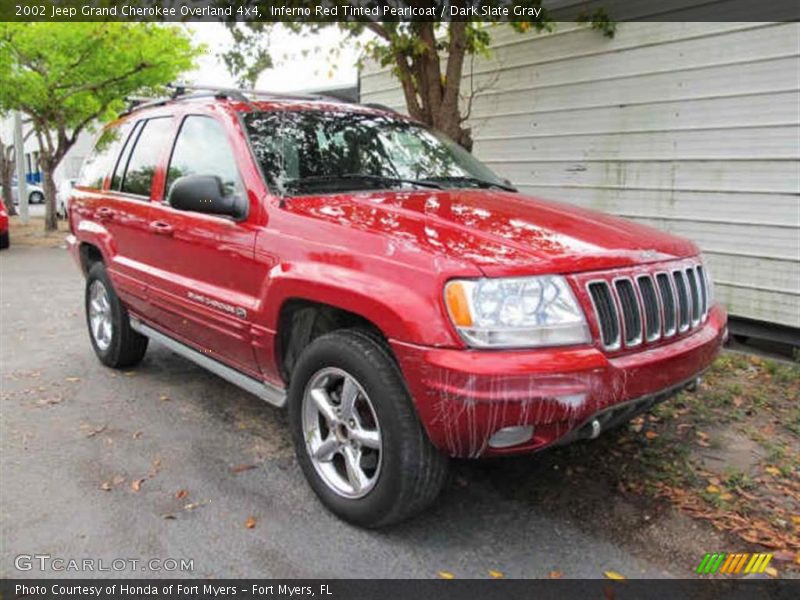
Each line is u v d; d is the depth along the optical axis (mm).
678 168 6012
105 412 4512
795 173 5293
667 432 4070
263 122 3932
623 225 3416
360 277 2887
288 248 3244
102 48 13984
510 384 2521
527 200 3760
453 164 4367
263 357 3523
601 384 2637
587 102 6621
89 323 5648
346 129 4145
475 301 2594
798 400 4535
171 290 4188
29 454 3869
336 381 3199
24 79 14469
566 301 2658
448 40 6996
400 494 2883
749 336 5746
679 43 5855
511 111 7344
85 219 5430
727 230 5762
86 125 17531
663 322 2986
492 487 3527
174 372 5344
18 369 5453
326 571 2844
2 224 13602
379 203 3381
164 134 4570
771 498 3361
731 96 5582
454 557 2947
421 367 2646
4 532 3078
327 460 3277
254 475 3648
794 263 5395
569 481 3564
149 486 3516
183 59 15266
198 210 3570
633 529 3150
